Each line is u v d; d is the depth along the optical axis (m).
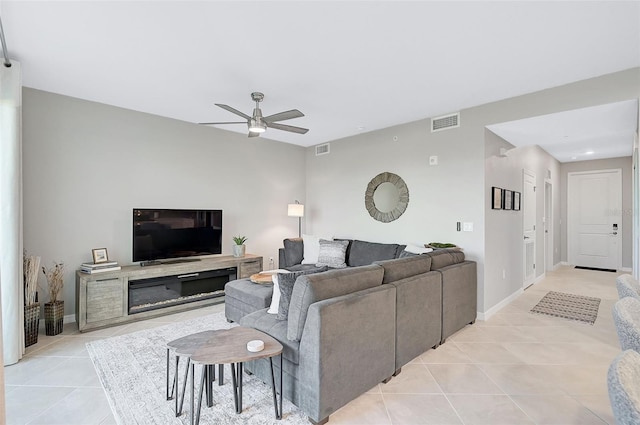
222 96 3.67
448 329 3.25
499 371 2.66
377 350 2.35
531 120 3.59
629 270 6.61
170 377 2.53
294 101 3.80
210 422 2.00
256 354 1.89
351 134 5.35
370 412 2.12
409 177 4.61
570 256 7.38
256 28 2.33
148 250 4.09
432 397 2.29
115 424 1.98
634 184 3.56
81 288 3.40
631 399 0.69
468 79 3.17
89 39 2.49
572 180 7.33
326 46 2.57
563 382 2.49
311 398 1.98
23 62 2.88
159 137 4.44
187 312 4.09
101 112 3.96
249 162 5.48
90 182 3.90
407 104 3.88
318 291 2.10
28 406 2.15
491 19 2.21
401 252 4.23
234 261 4.63
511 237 4.63
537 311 4.16
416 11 2.12
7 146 2.76
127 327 3.57
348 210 5.52
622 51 2.62
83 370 2.62
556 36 2.41
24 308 3.03
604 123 3.66
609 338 3.32
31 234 3.51
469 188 3.98
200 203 4.87
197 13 2.16
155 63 2.88
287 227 6.05
